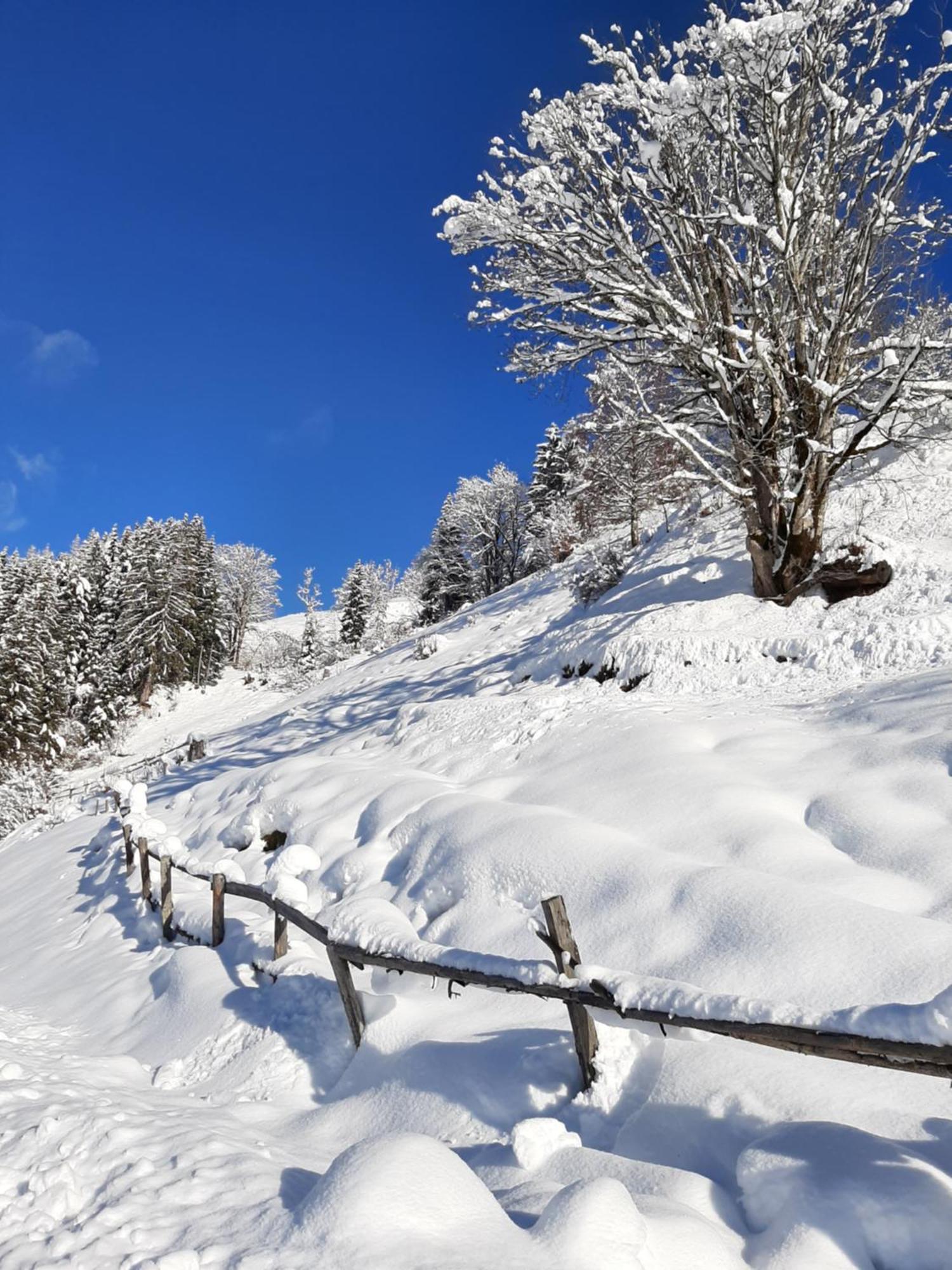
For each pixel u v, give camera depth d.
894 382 11.12
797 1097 3.36
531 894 6.06
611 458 23.23
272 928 7.58
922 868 5.05
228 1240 2.73
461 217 12.42
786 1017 2.93
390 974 6.14
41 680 47.34
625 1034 3.95
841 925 4.27
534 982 3.90
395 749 12.83
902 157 11.27
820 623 11.16
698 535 19.44
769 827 5.99
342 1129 4.45
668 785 7.18
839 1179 2.72
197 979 7.12
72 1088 4.96
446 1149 2.90
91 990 8.48
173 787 18.81
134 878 11.66
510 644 20.84
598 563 20.28
